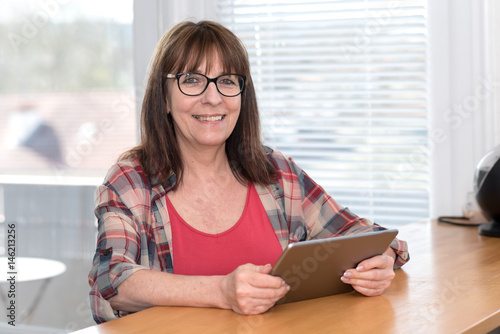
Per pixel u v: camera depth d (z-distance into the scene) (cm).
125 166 185
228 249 184
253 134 195
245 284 146
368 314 149
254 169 193
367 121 299
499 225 238
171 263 180
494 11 265
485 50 269
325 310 152
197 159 188
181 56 183
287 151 312
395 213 297
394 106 294
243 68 189
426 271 188
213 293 153
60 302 356
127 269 162
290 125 311
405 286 172
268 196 194
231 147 195
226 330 139
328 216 201
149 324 143
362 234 157
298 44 306
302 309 153
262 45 311
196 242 183
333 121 304
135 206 178
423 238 236
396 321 144
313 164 308
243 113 194
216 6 315
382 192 298
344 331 138
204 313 151
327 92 303
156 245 181
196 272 180
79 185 350
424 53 284
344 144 303
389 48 291
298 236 196
